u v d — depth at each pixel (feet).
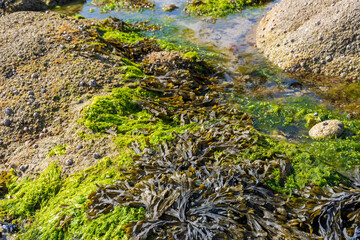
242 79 4.86
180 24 6.48
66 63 4.49
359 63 4.53
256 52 5.45
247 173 3.07
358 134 3.78
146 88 4.30
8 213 3.11
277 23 5.36
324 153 3.60
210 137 3.42
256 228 2.70
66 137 3.67
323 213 2.82
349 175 3.36
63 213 2.95
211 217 2.71
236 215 2.76
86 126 3.70
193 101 4.17
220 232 2.63
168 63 4.81
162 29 6.34
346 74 4.60
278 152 3.31
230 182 2.96
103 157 3.40
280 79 4.80
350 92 4.39
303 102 4.32
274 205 2.85
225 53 5.47
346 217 2.84
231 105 4.37
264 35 5.52
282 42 5.16
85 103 3.98
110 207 2.88
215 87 4.62
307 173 3.14
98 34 5.34
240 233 2.64
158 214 2.72
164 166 3.10
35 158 3.54
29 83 4.24
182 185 2.85
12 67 4.43
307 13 5.09
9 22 5.33
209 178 2.96
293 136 3.87
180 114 3.95
